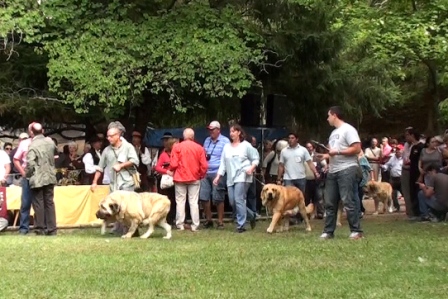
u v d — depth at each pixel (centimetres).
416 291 659
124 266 820
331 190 1122
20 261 861
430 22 1762
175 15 1745
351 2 1950
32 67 1833
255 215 1446
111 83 1667
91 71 1664
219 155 1426
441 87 3061
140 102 1830
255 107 1958
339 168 1105
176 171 1341
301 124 2150
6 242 1072
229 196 1327
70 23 1728
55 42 1694
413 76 3300
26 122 1877
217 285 696
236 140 1322
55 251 957
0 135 1967
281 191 1274
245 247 1000
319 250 954
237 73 1708
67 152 1681
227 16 1772
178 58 1691
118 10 1736
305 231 1320
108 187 1457
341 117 1111
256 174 1653
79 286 693
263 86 1991
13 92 1816
